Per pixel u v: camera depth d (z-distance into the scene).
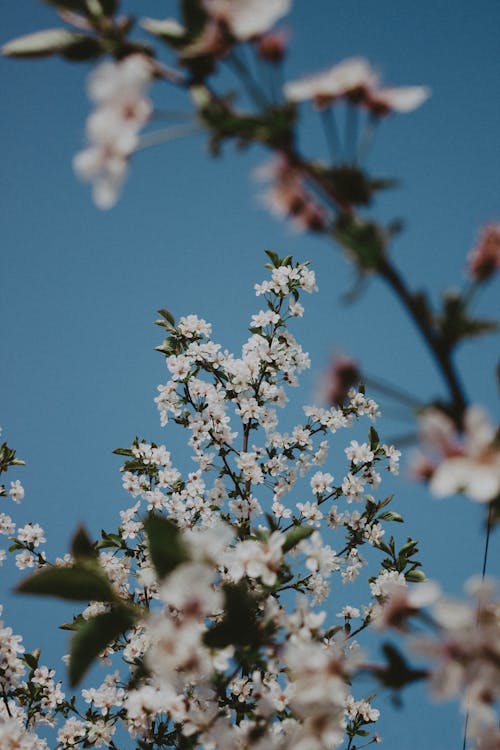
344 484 1.91
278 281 2.05
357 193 0.68
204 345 2.04
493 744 0.77
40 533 1.97
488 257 0.69
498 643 0.71
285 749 0.88
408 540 1.80
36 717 1.77
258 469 1.92
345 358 0.71
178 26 0.69
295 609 0.84
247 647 0.83
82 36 0.70
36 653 1.82
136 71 0.69
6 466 2.07
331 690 0.76
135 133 0.69
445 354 0.68
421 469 0.70
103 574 0.76
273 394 2.02
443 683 0.71
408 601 0.74
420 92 0.69
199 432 1.96
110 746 1.70
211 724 0.90
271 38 0.68
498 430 0.69
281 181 0.69
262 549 0.84
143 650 1.51
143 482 1.99
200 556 0.75
